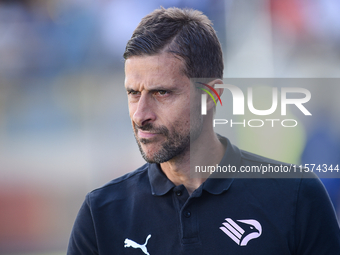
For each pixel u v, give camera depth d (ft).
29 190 61.41
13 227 56.85
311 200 14.40
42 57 70.33
